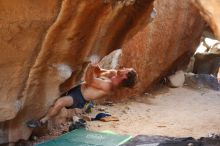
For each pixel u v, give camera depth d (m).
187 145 12.06
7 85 10.23
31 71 10.57
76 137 13.22
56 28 9.81
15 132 11.45
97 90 12.93
